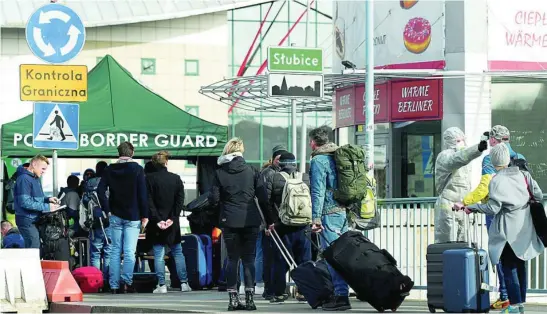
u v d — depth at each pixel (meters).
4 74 61.81
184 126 23.84
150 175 20.73
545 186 24.25
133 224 20.23
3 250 17.19
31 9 63.03
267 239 17.19
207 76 68.00
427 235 17.84
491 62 23.81
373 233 18.14
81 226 21.39
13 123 22.98
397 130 25.59
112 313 16.31
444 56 23.97
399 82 25.23
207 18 68.00
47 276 17.89
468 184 16.41
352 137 27.95
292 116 19.34
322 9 69.06
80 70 19.09
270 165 17.72
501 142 15.27
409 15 24.86
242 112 68.25
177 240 20.95
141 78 66.94
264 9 68.81
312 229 15.23
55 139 19.14
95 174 23.27
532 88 24.22
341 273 15.00
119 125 23.50
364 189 15.32
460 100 23.61
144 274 21.06
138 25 66.88
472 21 23.64
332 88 28.66
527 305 17.02
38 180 20.00
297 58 19.00
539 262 17.50
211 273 22.02
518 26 23.97
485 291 14.30
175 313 15.58
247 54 68.56
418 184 24.98
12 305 17.02
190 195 64.94
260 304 16.95
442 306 14.45
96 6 65.69
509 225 13.97
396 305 14.98
